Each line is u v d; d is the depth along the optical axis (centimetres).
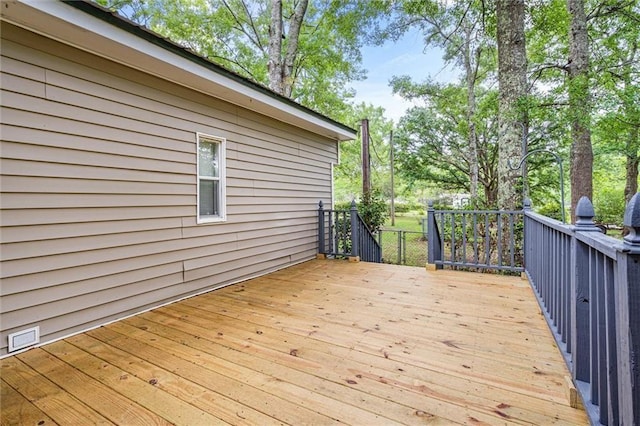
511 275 447
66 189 268
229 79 380
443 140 1424
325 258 611
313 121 548
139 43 282
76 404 174
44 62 254
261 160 495
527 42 764
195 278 383
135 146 321
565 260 206
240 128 455
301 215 591
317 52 1195
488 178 1353
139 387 189
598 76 556
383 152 2405
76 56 274
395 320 284
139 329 278
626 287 98
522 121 520
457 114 1357
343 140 713
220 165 424
